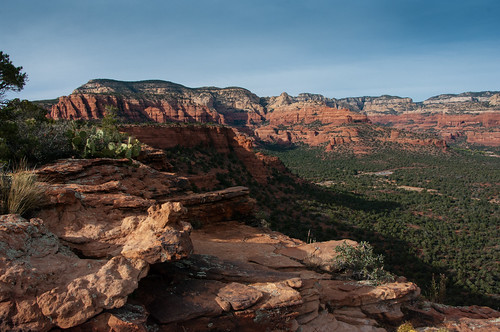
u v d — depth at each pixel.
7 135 13.95
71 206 8.71
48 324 5.20
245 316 7.16
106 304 5.63
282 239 14.79
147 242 7.04
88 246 7.66
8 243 5.79
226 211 16.61
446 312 11.02
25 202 7.84
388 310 10.01
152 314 6.62
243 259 10.95
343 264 11.38
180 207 7.88
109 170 13.97
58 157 15.34
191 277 8.18
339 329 8.45
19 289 5.23
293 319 7.82
